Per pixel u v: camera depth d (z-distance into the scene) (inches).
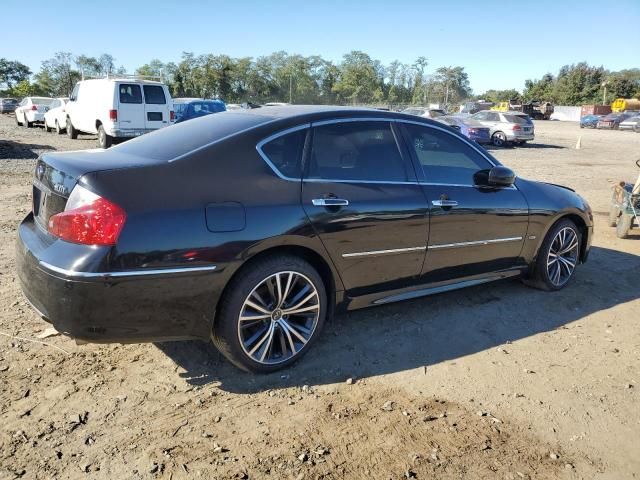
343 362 146.4
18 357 140.6
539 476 106.7
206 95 3693.4
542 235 195.8
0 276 195.3
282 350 138.9
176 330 122.8
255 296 131.0
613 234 312.8
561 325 177.5
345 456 109.4
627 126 1795.0
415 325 171.3
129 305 115.3
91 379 132.6
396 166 158.2
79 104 741.3
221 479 101.4
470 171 177.0
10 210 305.0
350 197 143.7
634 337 170.9
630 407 131.6
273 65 3858.3
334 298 147.5
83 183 115.1
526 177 565.3
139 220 114.5
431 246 162.7
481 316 180.9
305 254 141.5
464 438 116.9
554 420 125.0
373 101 3996.1
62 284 111.3
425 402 129.6
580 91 4148.6
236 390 131.0
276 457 108.1
